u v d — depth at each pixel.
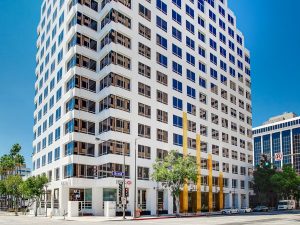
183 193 73.00
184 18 81.06
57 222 41.78
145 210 62.88
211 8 93.81
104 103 61.56
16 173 119.06
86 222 41.50
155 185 65.00
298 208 118.19
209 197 82.81
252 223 35.66
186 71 79.25
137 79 64.81
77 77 61.44
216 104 90.56
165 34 73.69
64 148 64.31
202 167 81.31
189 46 81.62
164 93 71.25
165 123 70.31
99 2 67.19
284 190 106.44
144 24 68.44
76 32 62.56
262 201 104.25
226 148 93.06
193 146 78.56
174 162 60.50
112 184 56.94
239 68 106.19
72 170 58.38
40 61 91.69
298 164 192.12
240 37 109.44
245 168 102.62
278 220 41.53
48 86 79.75
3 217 60.41
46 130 77.94
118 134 59.53
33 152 91.69
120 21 63.66
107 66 61.47
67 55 65.50
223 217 51.84
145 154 64.31
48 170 72.62
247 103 109.06
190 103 79.25
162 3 74.12
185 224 34.94
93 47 64.75
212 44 92.00
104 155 59.22
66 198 61.84
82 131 60.59
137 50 65.81
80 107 61.16
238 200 96.62
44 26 89.62
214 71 91.44
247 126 107.44
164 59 72.50
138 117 63.88
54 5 79.94
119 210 58.25
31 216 65.31
